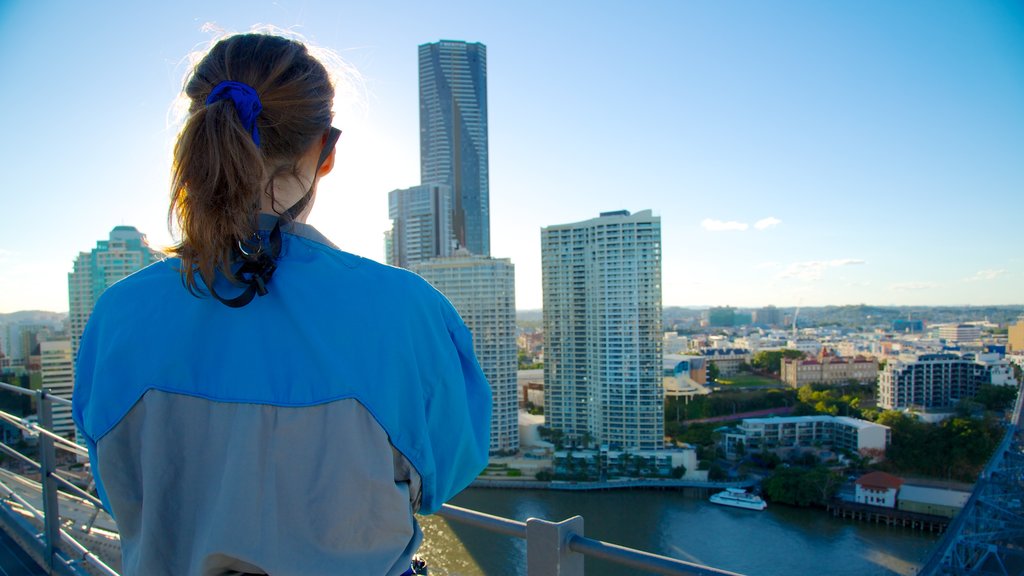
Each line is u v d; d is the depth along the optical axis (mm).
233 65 1159
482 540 21562
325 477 991
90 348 1223
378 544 1051
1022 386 71062
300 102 1146
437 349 1122
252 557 972
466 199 171000
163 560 1062
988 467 48406
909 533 41375
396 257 125250
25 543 5172
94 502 4281
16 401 36781
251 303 1066
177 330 1083
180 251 1110
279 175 1146
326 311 1038
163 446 1061
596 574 21531
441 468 1161
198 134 1050
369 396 1005
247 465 990
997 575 32406
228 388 1030
